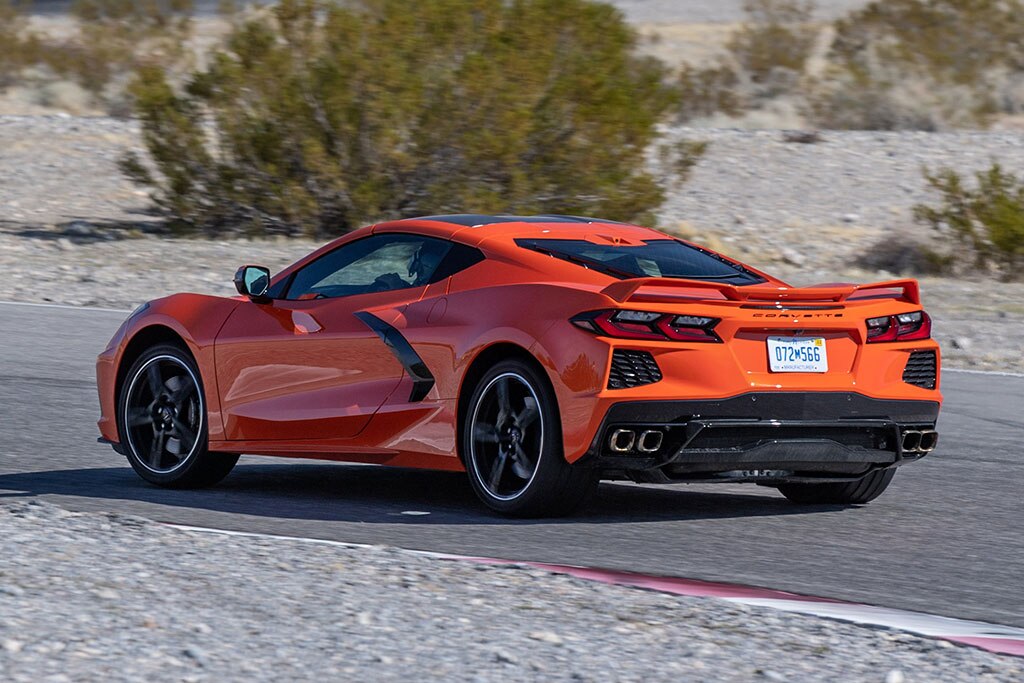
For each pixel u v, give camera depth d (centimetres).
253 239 7088
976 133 10350
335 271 2498
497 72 6944
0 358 4075
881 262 7119
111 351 2661
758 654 1498
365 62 6975
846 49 11856
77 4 12775
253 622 1530
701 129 10319
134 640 1435
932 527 2336
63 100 11462
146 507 2339
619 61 7431
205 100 7438
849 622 1655
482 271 2308
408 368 2319
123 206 8112
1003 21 11612
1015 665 1496
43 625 1466
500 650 1455
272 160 7150
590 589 1761
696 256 2391
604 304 2103
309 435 2422
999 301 6050
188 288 5703
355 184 7062
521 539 2116
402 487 2611
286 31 7288
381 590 1702
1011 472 2909
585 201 7156
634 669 1417
